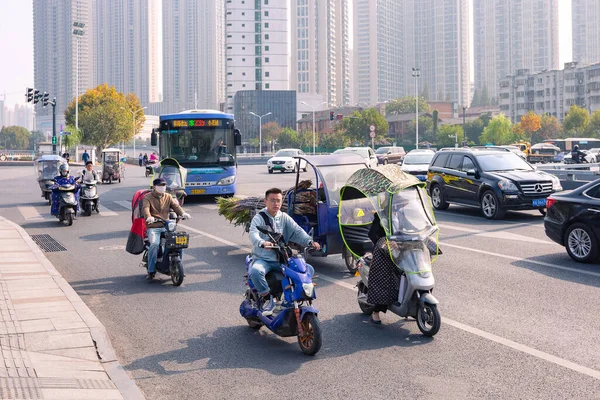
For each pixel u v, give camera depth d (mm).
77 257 11945
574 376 5340
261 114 170250
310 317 5969
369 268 7066
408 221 6750
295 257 6164
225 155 22594
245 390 5168
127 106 110312
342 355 6020
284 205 10734
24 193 27797
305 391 5121
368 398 4949
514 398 4891
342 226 7984
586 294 8289
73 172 48469
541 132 131250
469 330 6746
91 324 6762
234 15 175625
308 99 187625
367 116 116875
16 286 8688
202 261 11320
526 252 11617
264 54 177125
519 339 6398
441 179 19172
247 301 6867
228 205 12242
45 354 5852
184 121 22375
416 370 5566
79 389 5000
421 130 150750
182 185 15305
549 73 152125
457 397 4938
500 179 16781
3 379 5086
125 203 23234
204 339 6648
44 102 56000
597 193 10461
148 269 9625
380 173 7152
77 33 81625
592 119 119125
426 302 6457
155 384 5344
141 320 7469
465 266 10305
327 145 125125
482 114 164000
